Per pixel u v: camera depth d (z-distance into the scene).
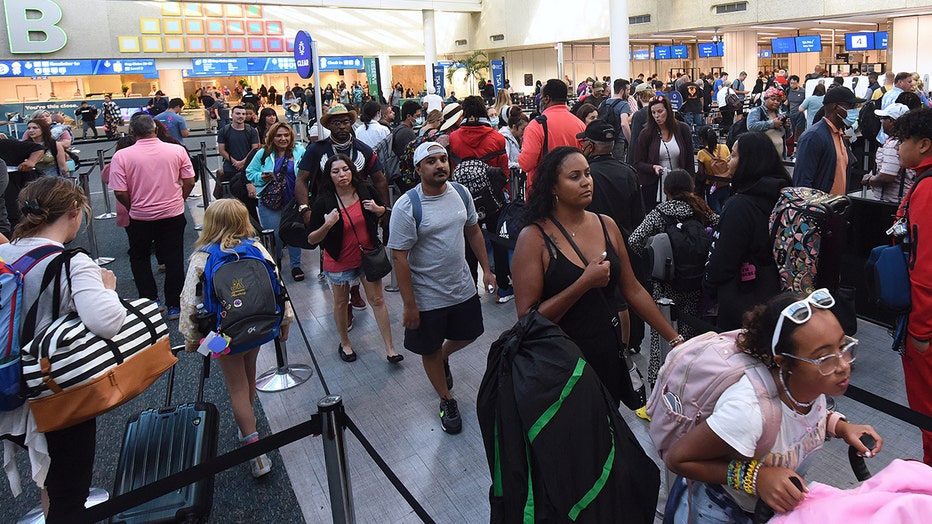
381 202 5.03
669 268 3.41
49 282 2.53
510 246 4.79
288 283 6.52
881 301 2.74
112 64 29.36
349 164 4.39
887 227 4.54
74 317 2.58
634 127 5.98
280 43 33.88
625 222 3.99
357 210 4.46
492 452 2.09
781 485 1.62
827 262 2.92
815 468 3.16
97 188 12.39
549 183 2.45
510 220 4.97
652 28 27.58
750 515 1.87
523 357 2.05
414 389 4.22
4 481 3.53
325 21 35.41
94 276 2.62
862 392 2.27
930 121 2.57
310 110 22.31
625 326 4.03
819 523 1.55
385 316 4.59
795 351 1.60
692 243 3.41
